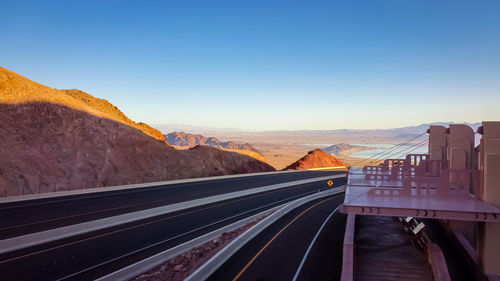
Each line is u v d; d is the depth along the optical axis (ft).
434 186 61.57
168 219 88.69
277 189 154.71
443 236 72.18
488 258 45.73
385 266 53.11
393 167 71.00
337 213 100.37
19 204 91.76
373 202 47.24
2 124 126.31
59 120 146.30
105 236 70.28
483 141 49.55
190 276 46.32
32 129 134.41
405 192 52.39
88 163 141.49
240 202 118.93
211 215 96.17
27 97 144.36
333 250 63.00
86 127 154.20
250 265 55.16
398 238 67.87
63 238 67.05
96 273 50.11
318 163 282.97
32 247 60.64
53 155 132.77
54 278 47.60
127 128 172.65
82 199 103.60
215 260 53.93
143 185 139.23
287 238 71.41
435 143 81.10
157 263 56.80
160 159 174.50
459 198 50.70
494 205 46.44
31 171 120.37
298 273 51.80
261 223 80.07
